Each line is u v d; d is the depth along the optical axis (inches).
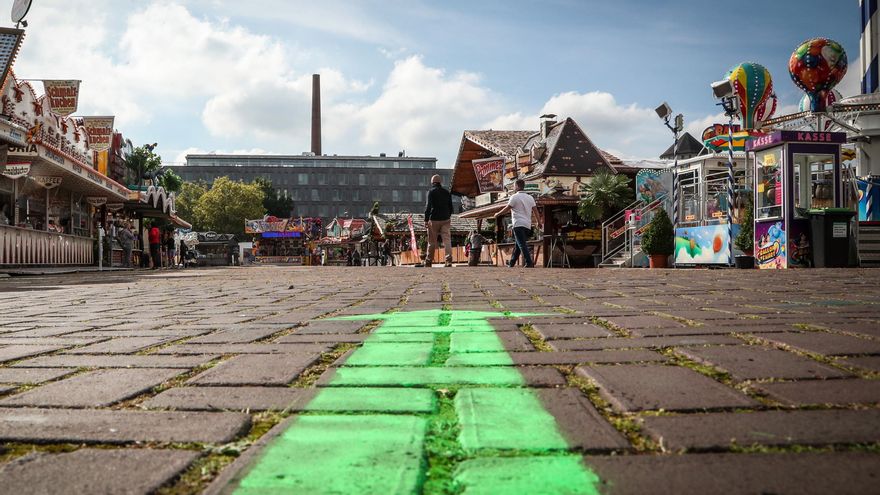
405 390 77.0
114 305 226.4
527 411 65.9
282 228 2672.2
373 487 46.3
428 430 60.5
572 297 213.3
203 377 86.7
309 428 61.2
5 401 75.4
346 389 78.0
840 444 53.9
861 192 617.9
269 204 4608.8
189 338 130.6
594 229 888.3
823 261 470.3
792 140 473.7
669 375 82.0
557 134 965.2
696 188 713.6
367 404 70.4
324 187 5782.5
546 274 433.7
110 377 89.8
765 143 493.4
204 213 3511.3
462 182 1299.2
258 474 49.1
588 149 957.8
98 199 950.4
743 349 99.7
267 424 64.6
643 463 50.2
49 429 62.7
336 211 5787.4
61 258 774.5
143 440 59.1
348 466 50.6
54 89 748.6
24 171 633.0
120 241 995.9
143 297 266.4
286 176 5743.1
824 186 493.4
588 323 138.0
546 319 147.2
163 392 78.5
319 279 422.9
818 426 58.4
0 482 49.0
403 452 53.7
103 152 974.4
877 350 96.6
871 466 48.6
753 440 54.9
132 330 147.0
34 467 52.2
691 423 60.1
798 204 488.7
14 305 235.1
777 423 59.6
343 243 2603.3
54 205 837.2
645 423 60.3
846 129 645.9
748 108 701.9
